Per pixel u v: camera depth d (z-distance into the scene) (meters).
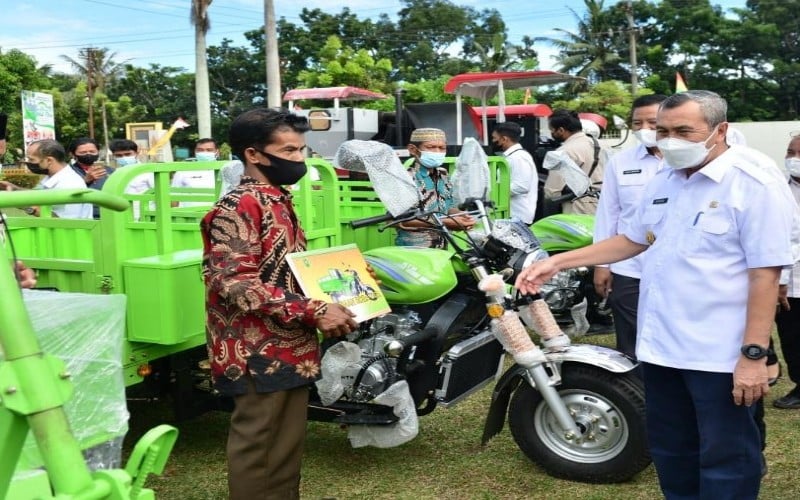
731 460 2.61
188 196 4.90
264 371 2.57
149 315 3.25
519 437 3.65
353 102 17.77
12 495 1.74
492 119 13.34
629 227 2.92
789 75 41.31
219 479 3.68
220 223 2.55
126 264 3.28
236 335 2.59
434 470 3.74
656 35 44.06
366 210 5.60
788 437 4.11
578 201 6.47
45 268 3.45
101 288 3.33
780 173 2.65
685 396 2.75
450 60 51.50
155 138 16.86
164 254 3.46
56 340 2.09
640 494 3.43
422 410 3.73
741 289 2.52
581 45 43.69
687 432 2.79
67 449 1.31
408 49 54.59
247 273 2.52
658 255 2.68
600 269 4.15
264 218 2.60
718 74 42.38
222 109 52.44
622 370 3.36
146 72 54.09
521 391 3.64
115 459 2.27
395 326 3.57
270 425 2.60
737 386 2.48
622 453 3.44
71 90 47.41
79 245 4.05
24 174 13.87
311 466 3.81
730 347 2.54
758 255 2.45
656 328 2.68
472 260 3.46
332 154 12.45
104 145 43.44
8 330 1.29
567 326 5.62
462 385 3.69
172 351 3.43
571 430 3.42
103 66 46.25
